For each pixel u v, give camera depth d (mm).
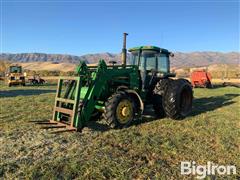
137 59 7855
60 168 3930
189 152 4691
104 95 6410
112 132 5898
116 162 4160
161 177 3682
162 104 7367
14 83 24203
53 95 14062
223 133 5941
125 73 6867
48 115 7812
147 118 7523
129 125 6477
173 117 7281
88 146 4941
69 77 6023
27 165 4008
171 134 5820
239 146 5074
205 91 17547
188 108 7828
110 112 6008
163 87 7500
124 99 6230
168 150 4754
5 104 10195
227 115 8094
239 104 10609
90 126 6477
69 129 5496
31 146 4910
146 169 3920
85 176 3684
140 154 4555
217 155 4559
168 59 8625
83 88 6195
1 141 5215
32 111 8531
